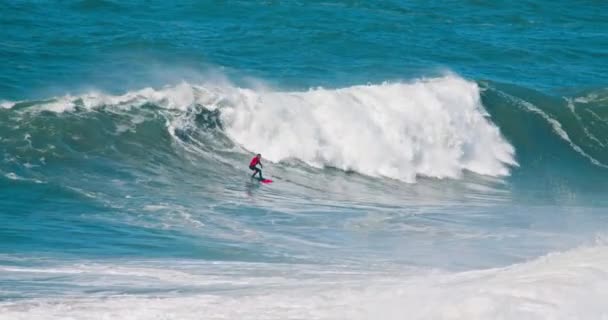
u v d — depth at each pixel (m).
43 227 76.94
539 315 44.56
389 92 118.94
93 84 130.25
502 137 124.00
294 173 108.75
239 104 113.56
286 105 114.19
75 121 104.31
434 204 98.25
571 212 94.81
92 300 51.88
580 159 124.25
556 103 130.62
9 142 98.00
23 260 66.38
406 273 64.38
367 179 110.25
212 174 103.56
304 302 50.16
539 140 125.56
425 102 119.12
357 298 50.47
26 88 125.12
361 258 70.62
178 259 68.50
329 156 111.75
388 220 86.56
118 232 76.69
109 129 105.69
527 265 56.97
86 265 65.31
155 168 101.56
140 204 86.88
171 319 47.72
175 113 111.06
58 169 95.56
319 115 114.44
